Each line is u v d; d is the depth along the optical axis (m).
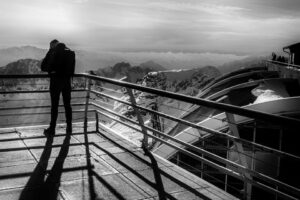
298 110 16.17
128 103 7.06
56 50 7.67
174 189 4.94
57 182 5.06
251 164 14.57
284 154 3.71
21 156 6.31
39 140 7.49
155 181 5.23
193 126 5.15
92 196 4.59
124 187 4.95
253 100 21.86
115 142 7.48
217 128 17.09
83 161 6.10
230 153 15.78
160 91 5.77
